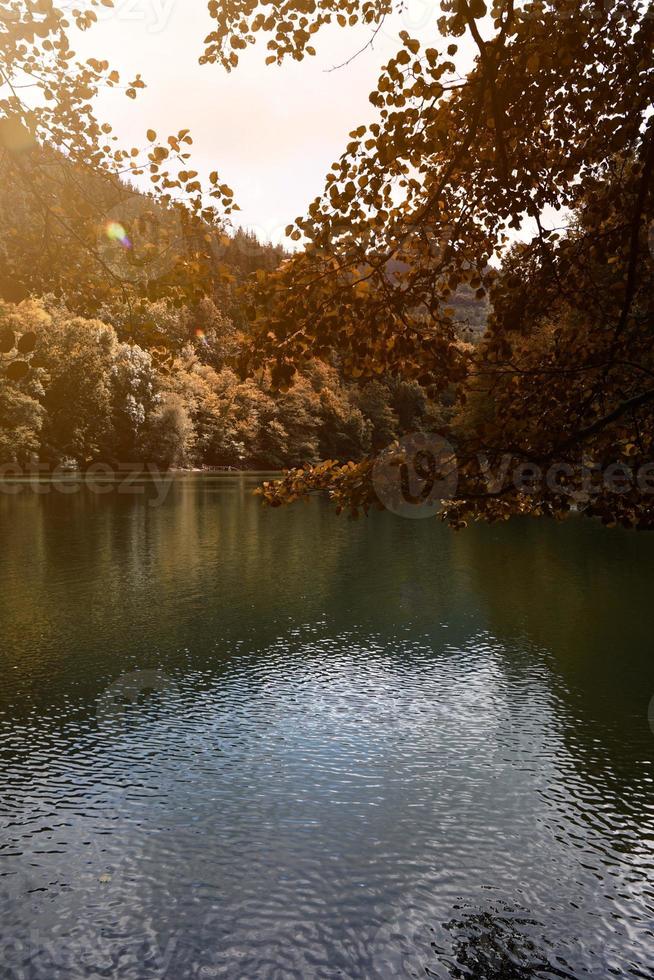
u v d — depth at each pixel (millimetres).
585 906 6270
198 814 7664
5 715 10273
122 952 5688
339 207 4043
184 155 4352
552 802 7961
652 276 4508
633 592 17922
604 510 4375
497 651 13250
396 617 15625
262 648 13453
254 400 96438
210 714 10383
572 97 4223
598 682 11625
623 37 4078
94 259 4535
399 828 7406
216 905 6219
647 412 4590
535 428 4492
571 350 4719
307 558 23281
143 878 6609
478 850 7066
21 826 7430
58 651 13211
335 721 10156
